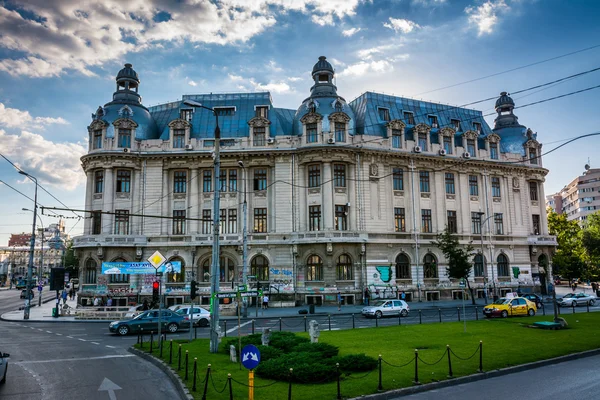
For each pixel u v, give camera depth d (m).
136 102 59.00
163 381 16.67
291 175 54.84
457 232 60.19
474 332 26.48
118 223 53.97
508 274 62.47
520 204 64.88
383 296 52.91
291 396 13.37
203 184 55.94
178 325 31.88
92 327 36.19
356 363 16.48
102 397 14.59
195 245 53.25
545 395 14.17
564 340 23.42
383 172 56.66
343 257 53.44
